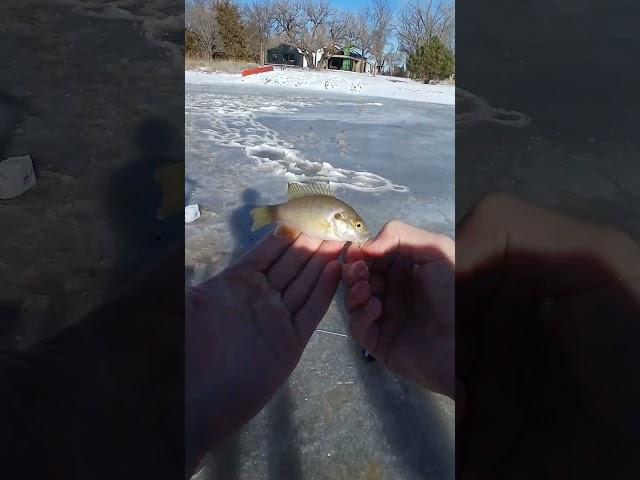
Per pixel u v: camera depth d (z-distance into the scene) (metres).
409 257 0.35
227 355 0.30
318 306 0.36
